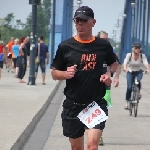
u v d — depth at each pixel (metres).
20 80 48.69
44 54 47.06
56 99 38.31
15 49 61.88
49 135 22.30
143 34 131.88
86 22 13.60
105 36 19.72
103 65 13.80
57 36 93.69
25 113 26.31
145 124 26.08
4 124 22.50
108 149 19.36
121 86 53.25
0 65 52.38
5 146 17.42
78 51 13.75
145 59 30.11
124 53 162.38
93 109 13.80
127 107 32.12
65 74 13.57
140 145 20.31
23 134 20.50
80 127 13.91
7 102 31.47
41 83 48.78
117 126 25.19
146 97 41.47
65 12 104.62
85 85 13.77
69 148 19.48
